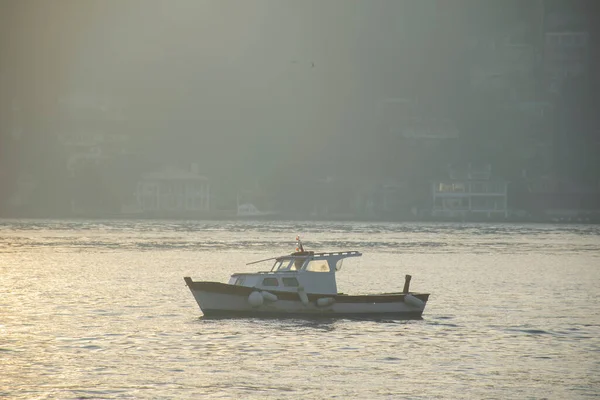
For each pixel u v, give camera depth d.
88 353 193.25
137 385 166.62
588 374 178.88
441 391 165.38
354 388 166.62
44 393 161.00
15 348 198.25
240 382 169.62
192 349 197.75
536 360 190.88
